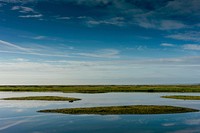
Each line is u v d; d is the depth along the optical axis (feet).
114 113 145.69
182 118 131.95
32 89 468.34
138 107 166.20
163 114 143.02
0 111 158.71
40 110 160.15
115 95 312.29
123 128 109.50
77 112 149.38
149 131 104.58
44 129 108.47
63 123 119.75
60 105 189.47
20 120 127.65
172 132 103.19
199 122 121.80
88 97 273.33
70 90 431.43
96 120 126.62
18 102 215.51
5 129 108.88
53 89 465.06
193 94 322.34
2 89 469.98
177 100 230.89
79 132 103.14
